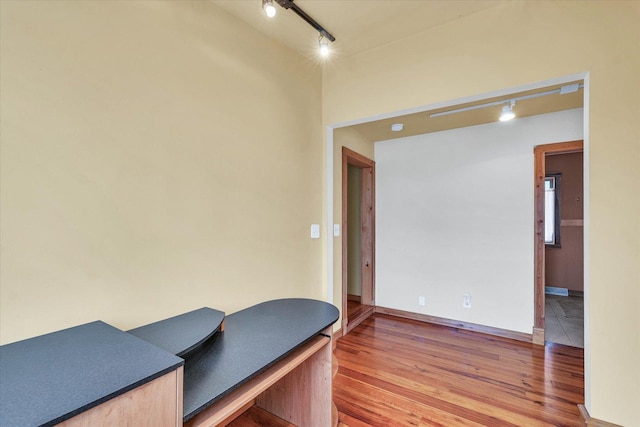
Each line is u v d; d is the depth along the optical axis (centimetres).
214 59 181
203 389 102
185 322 146
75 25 124
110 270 134
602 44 168
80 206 125
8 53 108
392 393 214
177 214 160
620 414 165
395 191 390
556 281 512
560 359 266
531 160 309
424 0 188
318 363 172
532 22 185
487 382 228
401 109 232
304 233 255
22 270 110
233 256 191
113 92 136
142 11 147
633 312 162
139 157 145
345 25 211
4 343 105
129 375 83
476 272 336
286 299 212
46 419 65
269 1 166
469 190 342
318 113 272
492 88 197
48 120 117
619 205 164
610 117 166
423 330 337
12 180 108
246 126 201
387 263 395
